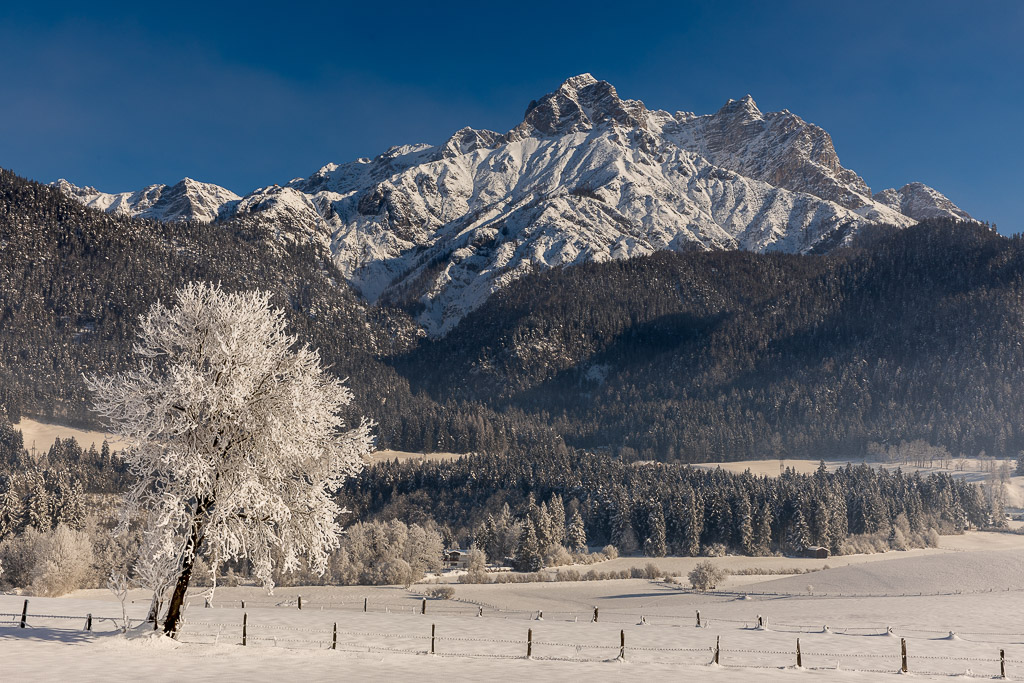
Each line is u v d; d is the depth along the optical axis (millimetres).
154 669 26109
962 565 113375
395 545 124375
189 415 29766
